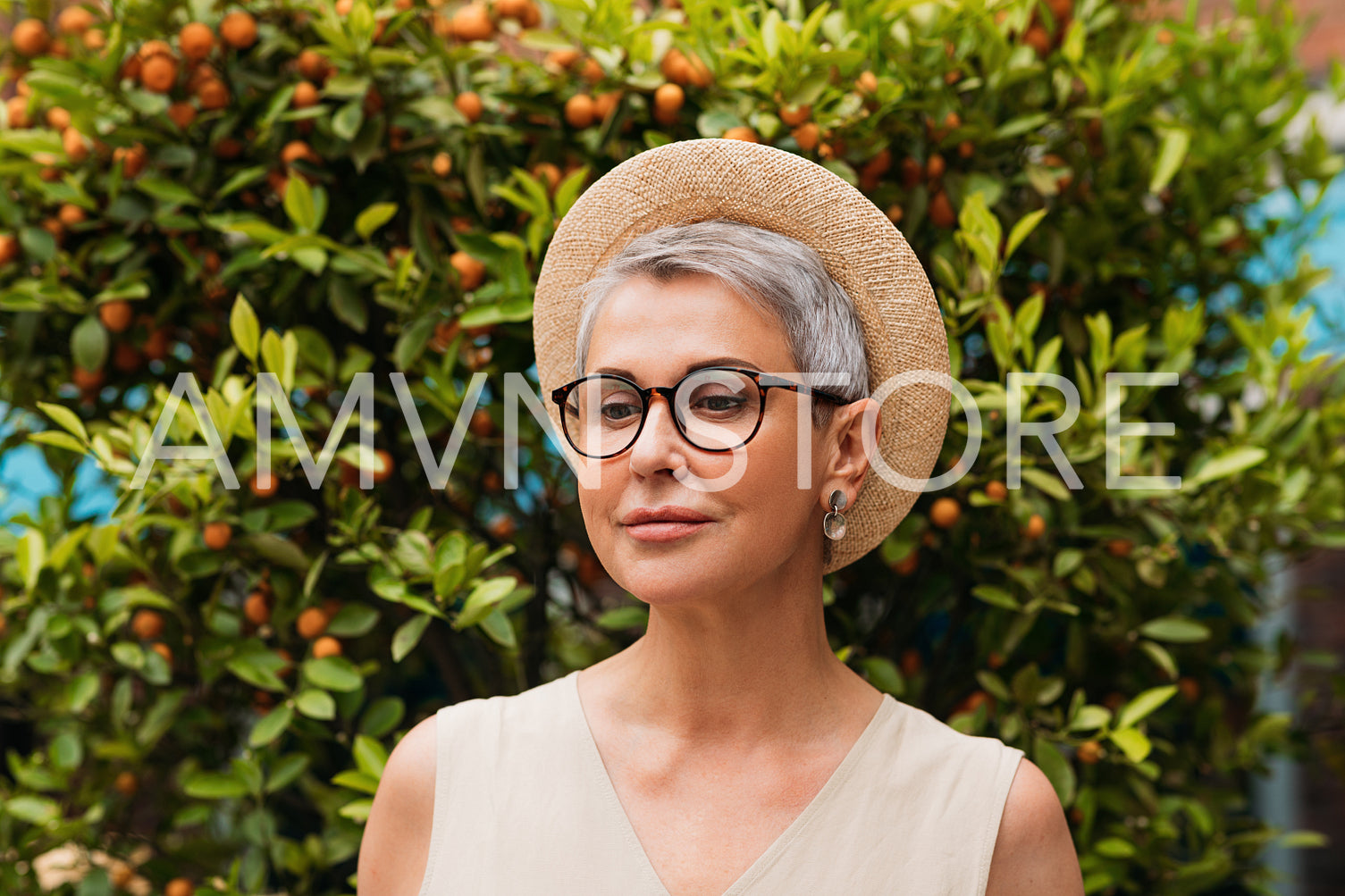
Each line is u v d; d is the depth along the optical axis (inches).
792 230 45.7
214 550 64.0
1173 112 86.0
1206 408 89.0
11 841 70.6
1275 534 75.5
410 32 69.0
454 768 44.5
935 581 74.1
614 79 63.8
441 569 60.6
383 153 67.6
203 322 72.7
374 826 47.0
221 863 74.8
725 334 39.9
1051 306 76.5
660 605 39.8
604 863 41.3
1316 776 96.0
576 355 47.2
